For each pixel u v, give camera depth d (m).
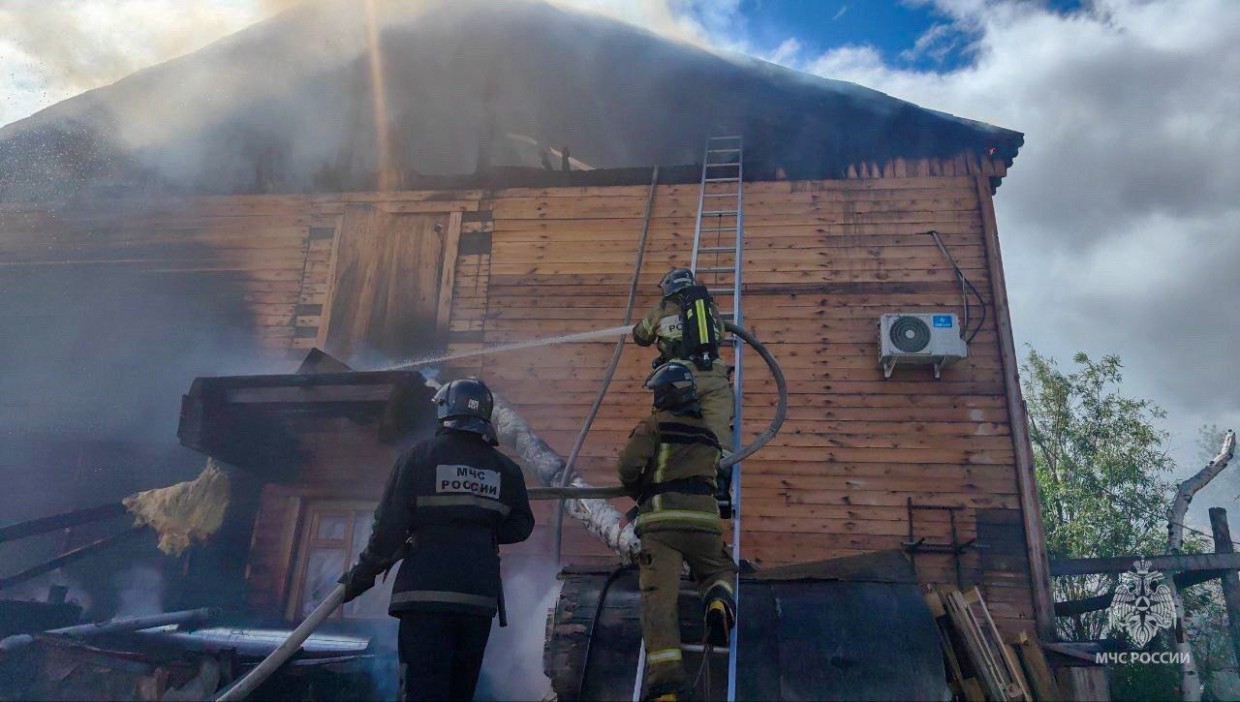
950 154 9.13
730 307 8.70
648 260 9.15
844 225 8.96
